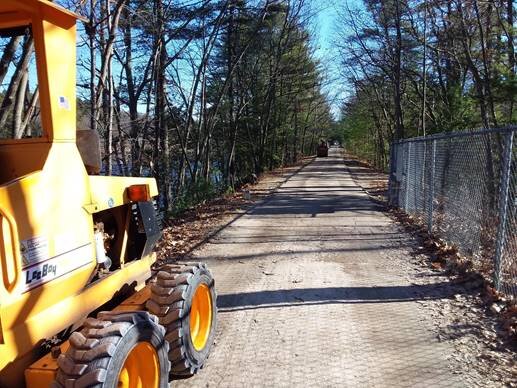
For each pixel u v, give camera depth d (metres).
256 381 4.29
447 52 22.00
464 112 21.20
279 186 24.03
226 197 19.89
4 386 2.83
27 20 3.47
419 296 6.41
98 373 2.71
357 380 4.28
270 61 36.06
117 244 4.20
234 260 8.63
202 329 4.58
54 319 3.14
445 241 9.29
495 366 4.45
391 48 28.41
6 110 7.82
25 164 3.17
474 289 6.52
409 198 13.38
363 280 7.19
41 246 2.99
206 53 21.36
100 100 13.15
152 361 3.30
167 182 18.78
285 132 45.66
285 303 6.24
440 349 4.84
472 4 17.75
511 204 6.33
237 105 32.25
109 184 3.91
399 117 27.50
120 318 3.12
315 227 11.70
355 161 57.91
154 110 20.27
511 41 16.53
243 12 25.00
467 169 8.42
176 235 11.21
